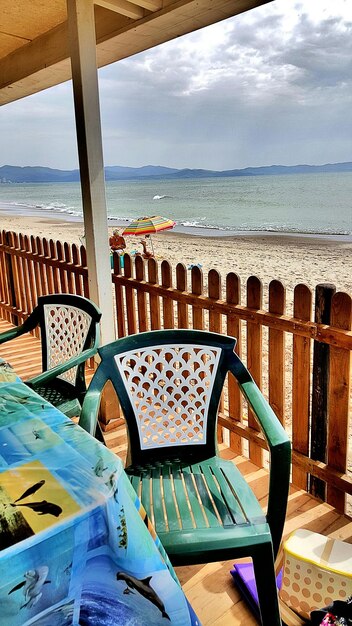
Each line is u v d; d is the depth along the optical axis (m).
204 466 1.64
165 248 12.66
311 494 2.29
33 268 4.68
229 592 1.71
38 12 2.99
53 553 0.77
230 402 2.67
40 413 1.24
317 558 1.51
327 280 7.98
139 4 2.35
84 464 0.96
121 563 0.85
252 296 2.45
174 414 1.75
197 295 2.75
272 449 1.33
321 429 2.20
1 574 0.72
